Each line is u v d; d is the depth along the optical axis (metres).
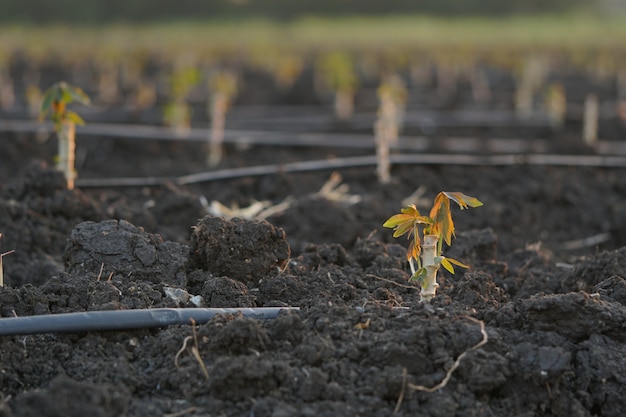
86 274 4.21
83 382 3.26
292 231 6.29
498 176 8.05
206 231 4.34
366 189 7.73
